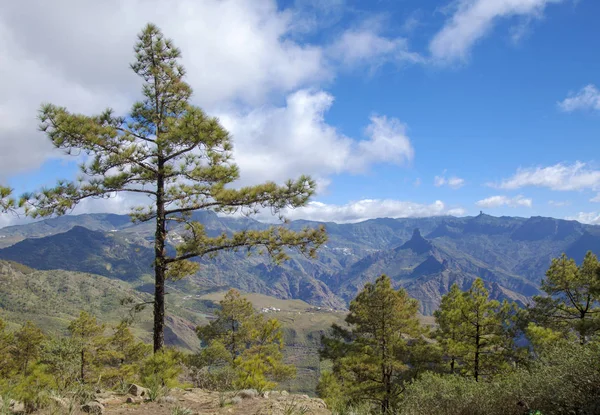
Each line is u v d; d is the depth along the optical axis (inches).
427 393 270.4
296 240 523.5
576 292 860.0
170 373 376.2
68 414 223.8
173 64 595.2
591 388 213.5
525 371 261.1
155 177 540.7
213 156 549.6
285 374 781.3
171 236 563.8
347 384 882.1
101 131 488.1
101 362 1018.1
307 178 521.0
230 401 287.4
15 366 1063.6
